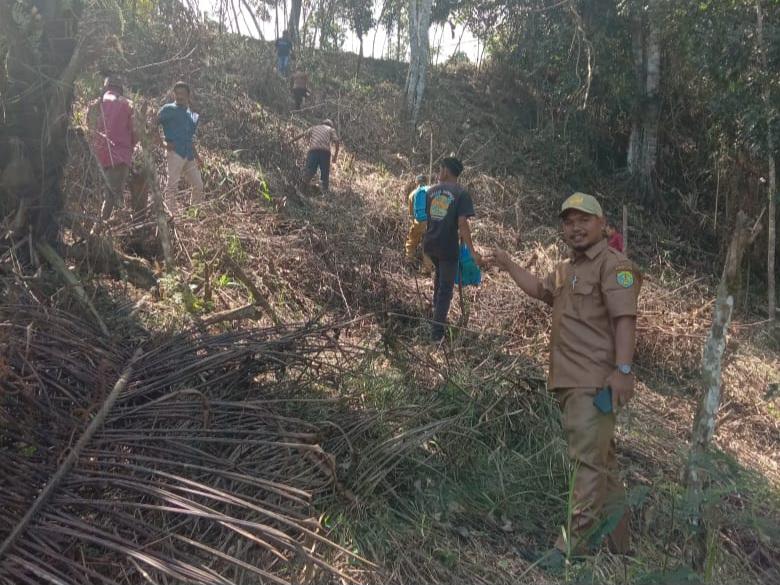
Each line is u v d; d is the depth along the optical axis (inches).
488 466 160.7
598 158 642.2
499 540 140.1
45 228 199.0
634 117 594.6
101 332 159.2
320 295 257.4
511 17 644.7
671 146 607.8
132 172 257.0
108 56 264.8
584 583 121.6
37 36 191.2
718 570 139.1
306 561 109.0
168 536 106.2
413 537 132.6
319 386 167.8
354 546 124.6
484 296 281.9
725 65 459.2
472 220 426.3
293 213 340.5
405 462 151.0
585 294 137.6
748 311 420.2
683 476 133.7
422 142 583.2
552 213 517.7
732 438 223.6
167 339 158.4
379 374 180.7
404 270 302.2
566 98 614.9
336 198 393.7
